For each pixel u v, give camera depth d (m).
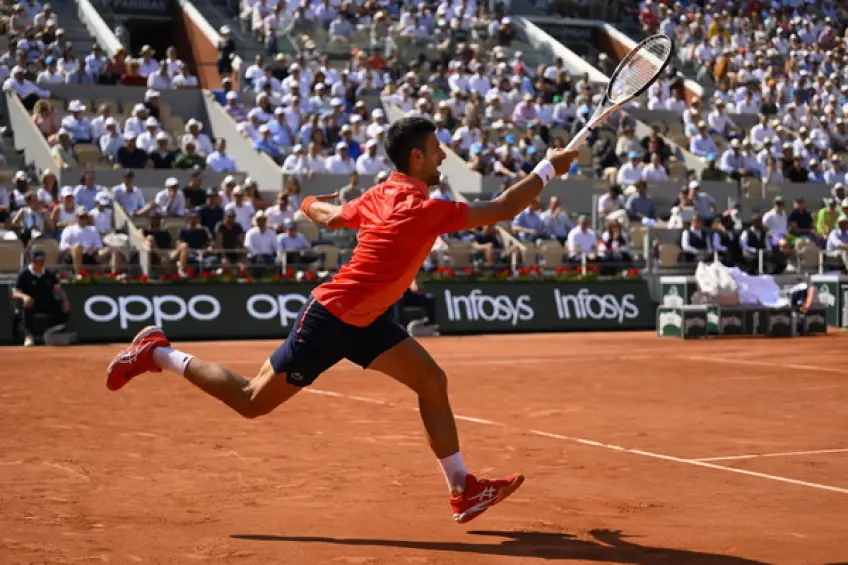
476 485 5.92
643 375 14.55
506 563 5.29
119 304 21.11
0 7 34.25
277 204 24.42
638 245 26.59
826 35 44.28
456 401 11.80
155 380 13.47
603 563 5.31
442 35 37.31
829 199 31.73
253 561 5.29
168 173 26.28
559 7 43.00
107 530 5.92
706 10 44.38
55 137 26.55
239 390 5.96
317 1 36.22
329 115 29.70
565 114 33.47
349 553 5.46
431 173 5.88
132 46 40.81
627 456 8.39
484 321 23.52
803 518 6.34
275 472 7.64
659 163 30.30
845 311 25.02
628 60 6.12
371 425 9.87
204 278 21.88
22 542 5.62
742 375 14.53
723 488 7.20
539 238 26.09
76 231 22.00
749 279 22.66
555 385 13.35
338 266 23.52
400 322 22.64
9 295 20.47
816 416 10.66
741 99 37.38
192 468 7.78
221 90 30.97
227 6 39.41
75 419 10.23
